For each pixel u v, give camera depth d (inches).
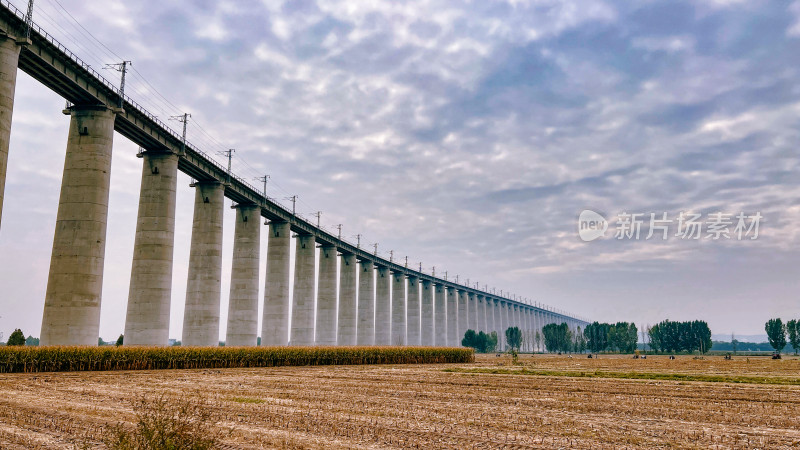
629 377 1412.4
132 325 2176.4
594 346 6284.5
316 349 2266.2
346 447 503.5
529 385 1174.3
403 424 627.5
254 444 514.0
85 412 693.9
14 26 1626.5
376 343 4562.0
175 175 2365.9
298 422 633.0
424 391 1024.2
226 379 1282.0
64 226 1857.8
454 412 732.7
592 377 1428.4
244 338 2844.5
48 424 605.9
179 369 1729.8
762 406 829.8
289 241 3339.1
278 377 1380.4
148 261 2233.0
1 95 1558.8
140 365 1712.6
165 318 2230.6
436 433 575.5
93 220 1873.8
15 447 492.7
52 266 1834.4
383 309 4613.7
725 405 839.1
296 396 916.0
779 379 1359.5
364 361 2400.3
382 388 1080.8
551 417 697.0
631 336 6053.2
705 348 5605.3
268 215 3223.4
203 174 2615.7
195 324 2536.9
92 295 1834.4
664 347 5856.3
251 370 1717.5
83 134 1941.4
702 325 5679.1
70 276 1811.0
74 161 1919.3
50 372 1438.2
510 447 515.2
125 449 400.8
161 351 1777.8
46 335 1774.1
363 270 4532.5
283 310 3206.2
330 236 3860.7
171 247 2306.8
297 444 515.2
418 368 1925.4
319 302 3838.6
